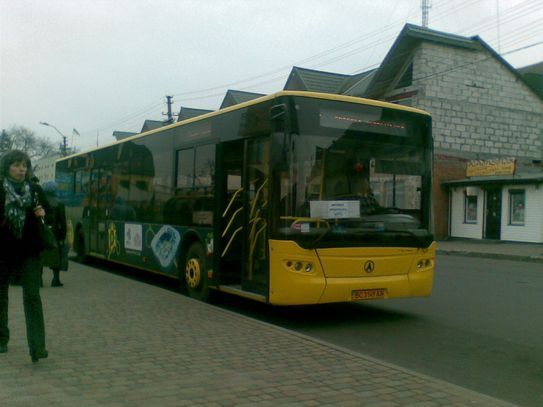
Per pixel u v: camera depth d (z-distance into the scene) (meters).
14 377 5.13
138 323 7.46
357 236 8.16
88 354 5.93
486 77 32.75
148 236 12.03
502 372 6.17
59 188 18.56
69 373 5.27
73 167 17.22
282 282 7.86
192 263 10.16
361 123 8.45
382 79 32.84
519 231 26.58
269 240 8.03
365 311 9.64
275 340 6.66
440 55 31.61
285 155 7.93
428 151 8.98
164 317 7.87
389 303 10.47
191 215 10.34
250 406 4.51
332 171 8.16
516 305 10.28
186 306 8.69
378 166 8.50
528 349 7.15
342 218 8.12
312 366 5.66
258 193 8.59
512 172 27.06
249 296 8.48
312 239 7.87
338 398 4.75
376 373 5.46
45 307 8.45
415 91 31.48
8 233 5.33
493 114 32.84
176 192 10.95
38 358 5.59
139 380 5.11
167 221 11.23
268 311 9.57
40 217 5.47
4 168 5.38
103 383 5.00
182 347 6.29
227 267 9.42
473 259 20.98
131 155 13.14
